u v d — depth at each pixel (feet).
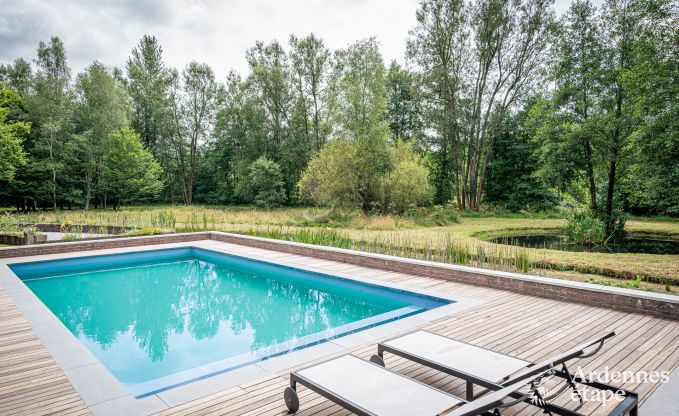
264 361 12.31
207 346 17.28
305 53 115.85
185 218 72.43
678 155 45.93
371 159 74.54
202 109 138.21
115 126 108.47
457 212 92.53
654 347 13.08
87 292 26.73
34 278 30.53
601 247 49.96
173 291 26.86
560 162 63.62
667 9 45.34
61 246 34.50
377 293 22.99
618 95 58.59
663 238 58.59
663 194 51.16
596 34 60.08
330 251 30.81
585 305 18.20
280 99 121.70
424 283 22.99
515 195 106.93
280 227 56.34
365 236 47.50
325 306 23.20
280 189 119.75
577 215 59.98
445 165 118.01
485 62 92.99
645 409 9.30
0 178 83.66
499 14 84.58
